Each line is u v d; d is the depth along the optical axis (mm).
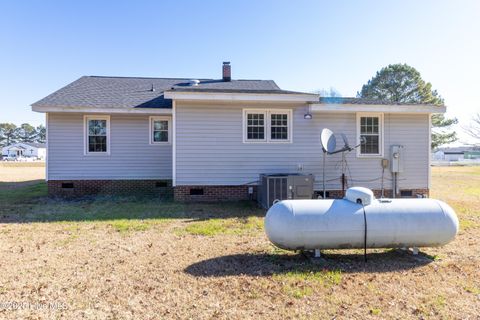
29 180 18969
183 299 3451
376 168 10852
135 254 5023
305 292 3631
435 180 19594
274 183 9016
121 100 12336
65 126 11758
